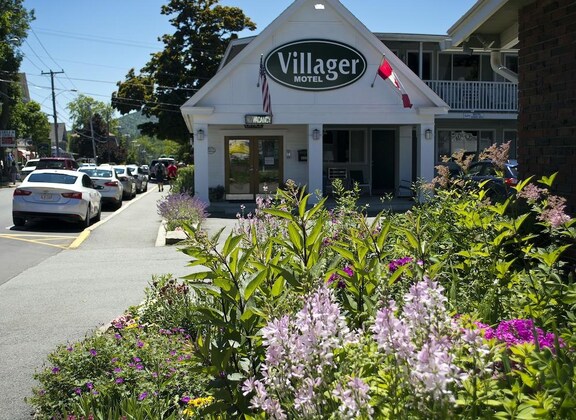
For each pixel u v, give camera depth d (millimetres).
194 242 3332
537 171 6543
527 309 3670
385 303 2906
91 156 104750
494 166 6016
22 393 5227
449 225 5371
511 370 2545
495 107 27672
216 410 3115
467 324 2832
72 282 9977
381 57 22797
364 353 2617
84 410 4164
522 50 6793
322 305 2592
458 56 29219
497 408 2494
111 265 11547
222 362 3039
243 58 22156
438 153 28969
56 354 4996
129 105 46812
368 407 2258
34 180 18516
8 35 53750
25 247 14125
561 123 6152
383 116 22938
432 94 22812
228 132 25391
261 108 22422
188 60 44906
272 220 6582
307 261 3773
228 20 44750
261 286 3561
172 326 5871
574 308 3812
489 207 4688
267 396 2578
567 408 2252
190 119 23906
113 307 8203
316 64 22625
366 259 3906
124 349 4898
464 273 4742
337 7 22328
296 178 25594
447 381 2117
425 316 2404
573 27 5953
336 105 22812
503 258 4652
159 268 11102
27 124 70625
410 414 2314
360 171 28438
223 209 22109
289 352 2506
